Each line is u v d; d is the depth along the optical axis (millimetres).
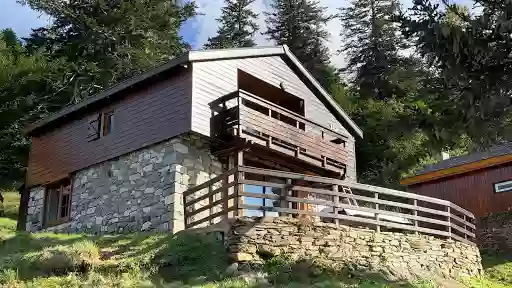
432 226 25359
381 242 15922
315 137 19688
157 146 18141
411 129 14062
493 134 12969
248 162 19359
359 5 49594
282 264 13492
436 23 12812
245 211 18578
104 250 14938
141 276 12781
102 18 35125
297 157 18734
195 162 17797
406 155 34562
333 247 14859
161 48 36344
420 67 14398
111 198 19141
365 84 46000
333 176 21375
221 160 18703
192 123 17188
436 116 13609
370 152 35969
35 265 13500
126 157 19141
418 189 28938
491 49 12641
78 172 20938
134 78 19031
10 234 18219
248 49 19781
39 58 37031
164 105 18297
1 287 11805
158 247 14578
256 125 17531
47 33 37625
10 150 34281
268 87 21000
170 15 37031
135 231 17750
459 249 17984
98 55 35750
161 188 17469
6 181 33844
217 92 18438
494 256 22391
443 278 16328
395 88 43406
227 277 12781
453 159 28219
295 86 21922
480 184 26547
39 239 17109
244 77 20172
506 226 23844
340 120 24031
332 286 12656
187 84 17781
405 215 17031
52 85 35344
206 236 14375
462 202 26984
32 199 22734
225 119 17766
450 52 12828
